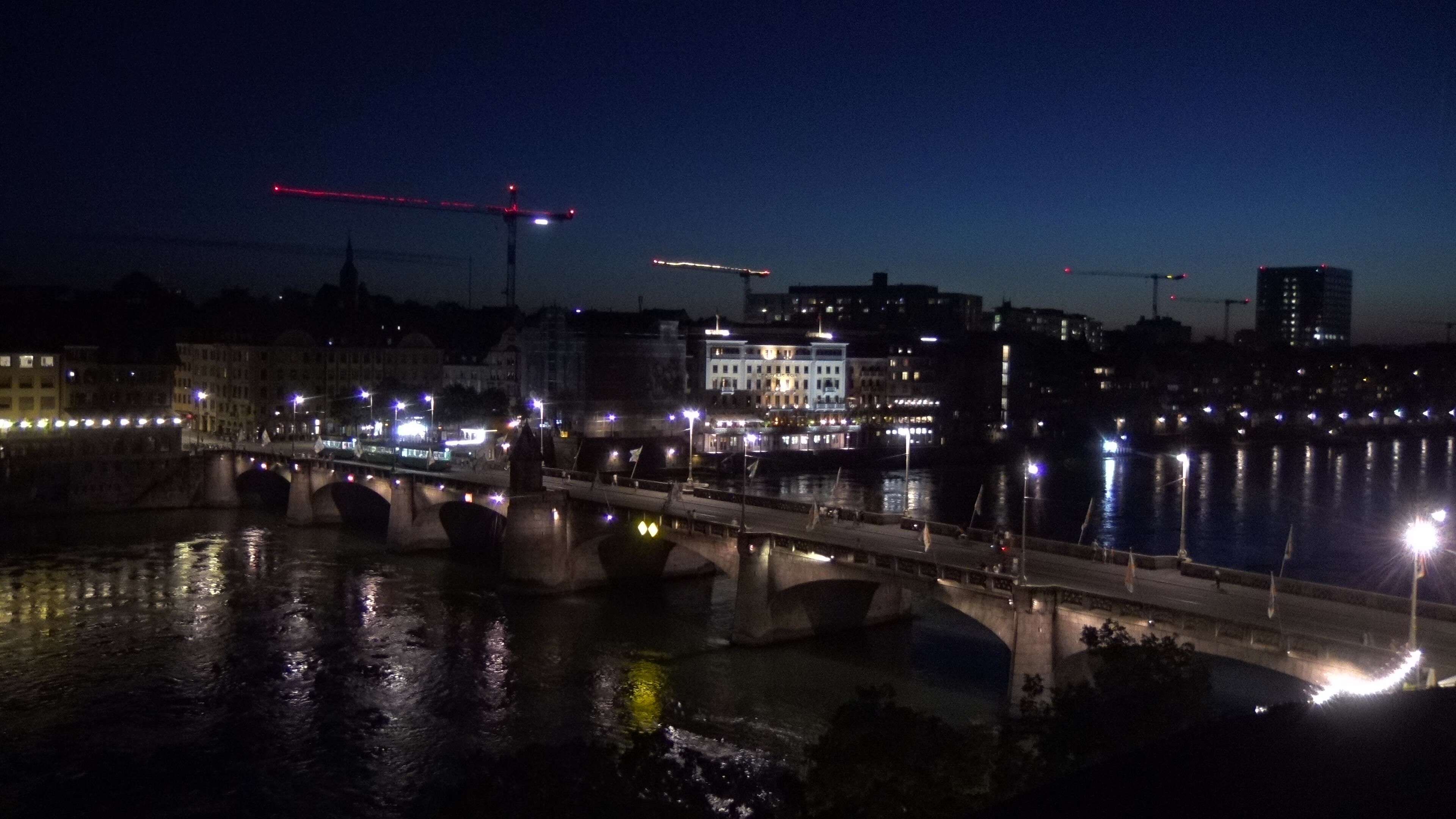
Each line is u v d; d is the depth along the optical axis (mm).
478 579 115375
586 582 109812
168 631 92938
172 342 199250
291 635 91938
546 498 107125
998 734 51281
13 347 168750
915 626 93062
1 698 76062
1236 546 134125
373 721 71875
